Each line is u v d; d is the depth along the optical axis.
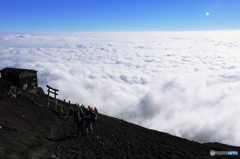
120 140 13.84
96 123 22.67
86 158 9.51
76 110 14.46
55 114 21.78
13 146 9.07
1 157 7.52
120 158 9.66
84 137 14.34
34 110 19.14
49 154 9.76
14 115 15.02
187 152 11.31
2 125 11.55
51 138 13.37
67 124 19.48
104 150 11.08
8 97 19.28
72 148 11.23
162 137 16.89
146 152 10.88
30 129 13.05
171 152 11.00
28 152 9.15
